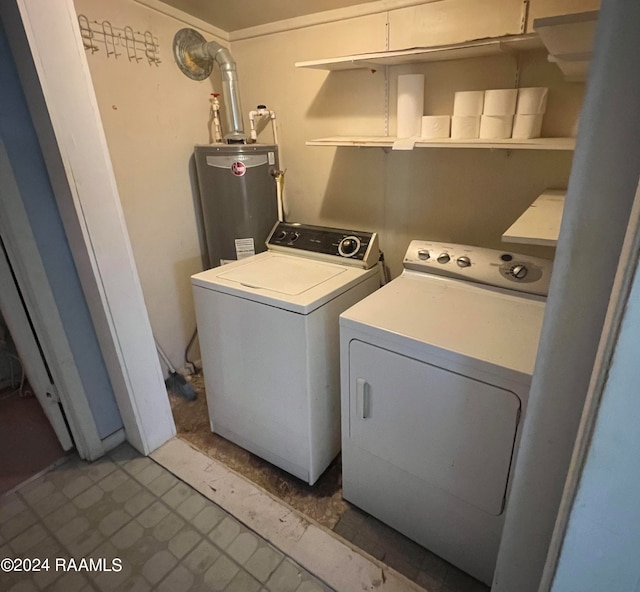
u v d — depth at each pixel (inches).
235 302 63.4
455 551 53.5
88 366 69.5
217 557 55.8
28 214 58.0
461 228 72.2
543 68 58.0
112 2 68.6
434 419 48.5
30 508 63.6
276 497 64.8
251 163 79.0
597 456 25.4
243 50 86.2
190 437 79.8
